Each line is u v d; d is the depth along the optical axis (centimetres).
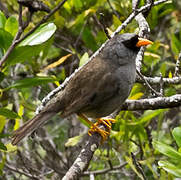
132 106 950
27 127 890
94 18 1348
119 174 1297
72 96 920
